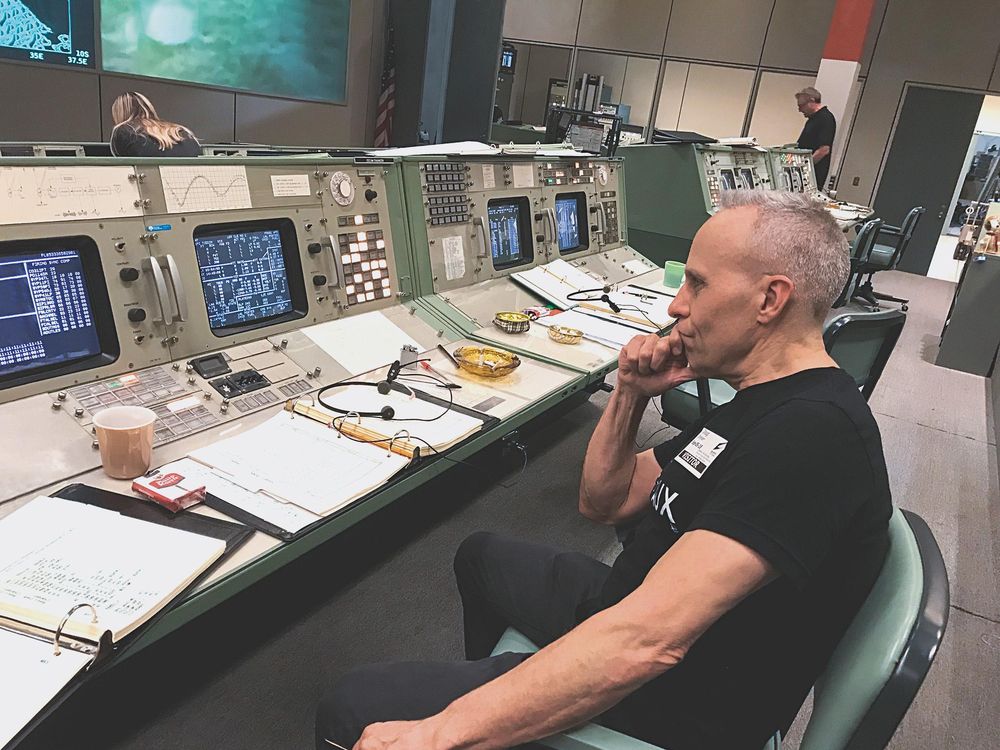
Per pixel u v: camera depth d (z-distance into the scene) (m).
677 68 8.70
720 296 0.96
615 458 1.33
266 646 1.82
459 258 2.31
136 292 1.42
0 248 1.22
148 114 2.21
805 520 0.81
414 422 1.47
